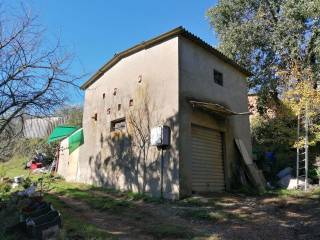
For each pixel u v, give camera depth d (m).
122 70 14.40
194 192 11.43
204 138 12.61
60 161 20.00
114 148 13.98
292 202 10.51
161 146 11.48
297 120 16.12
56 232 6.51
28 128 7.99
